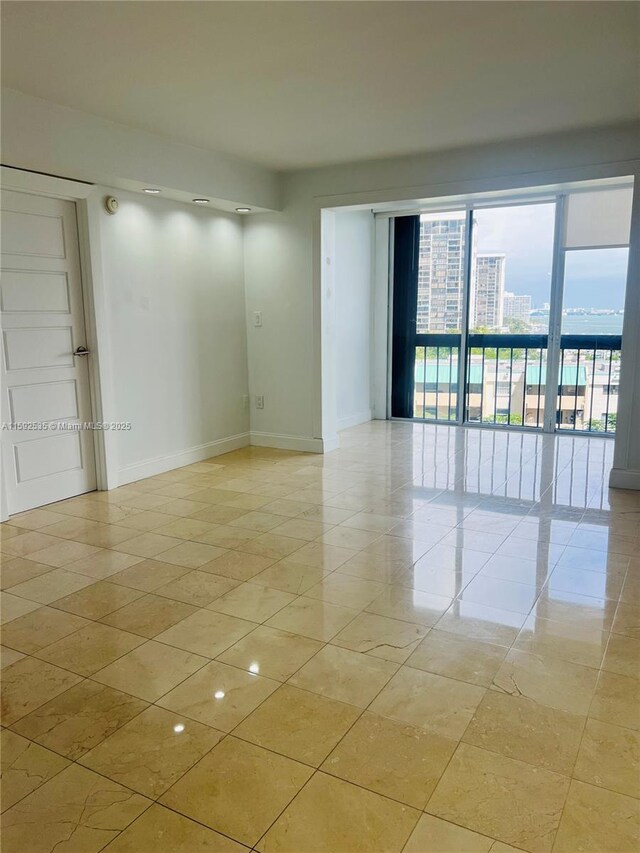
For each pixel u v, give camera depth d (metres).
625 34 2.68
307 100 3.49
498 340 6.54
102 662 2.33
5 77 3.13
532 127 4.04
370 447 5.85
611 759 1.80
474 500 4.24
